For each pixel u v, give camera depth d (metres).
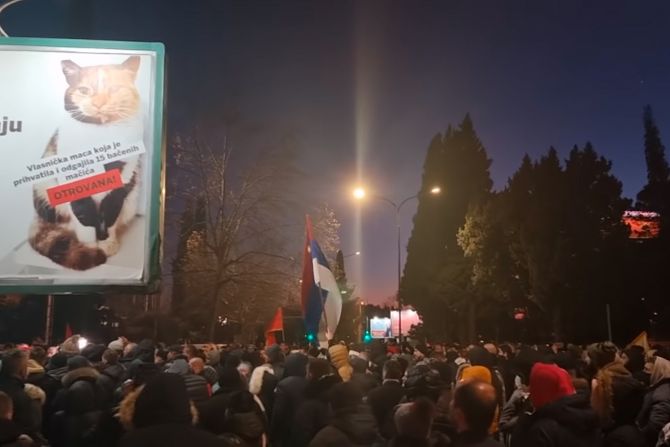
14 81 7.97
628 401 5.38
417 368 6.68
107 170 7.91
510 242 43.56
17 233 7.66
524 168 45.22
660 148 49.16
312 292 11.21
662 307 38.41
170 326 27.47
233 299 32.88
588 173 39.12
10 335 20.56
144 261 7.79
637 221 41.97
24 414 6.19
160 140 8.05
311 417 6.27
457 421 3.96
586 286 37.62
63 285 7.62
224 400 5.32
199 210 28.00
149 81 8.18
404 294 58.00
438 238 55.12
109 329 26.92
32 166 7.82
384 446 4.98
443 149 57.34
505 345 14.20
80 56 8.13
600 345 6.96
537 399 4.64
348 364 8.67
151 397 3.26
